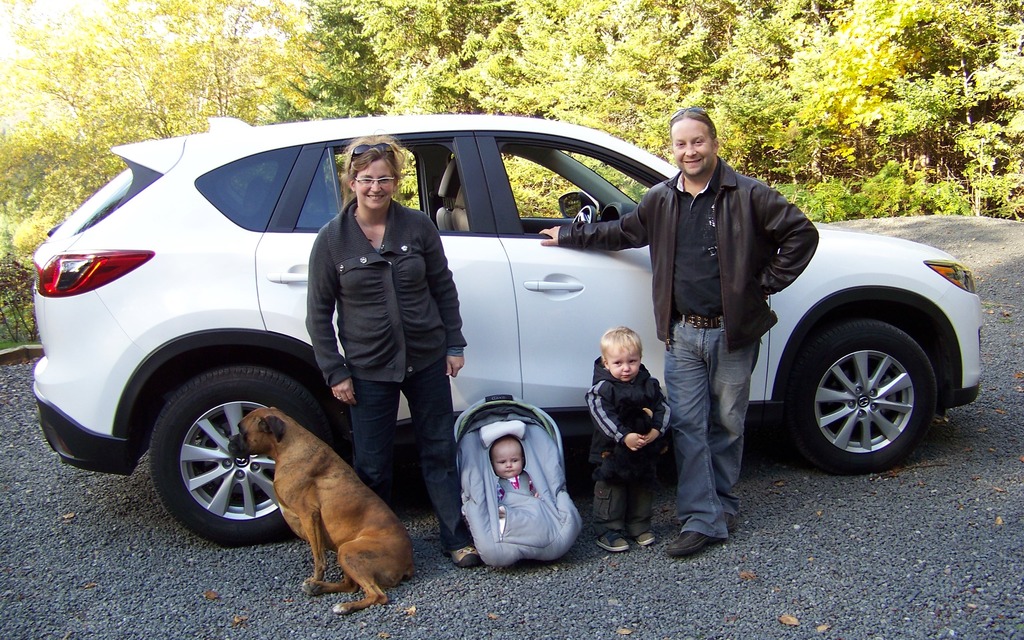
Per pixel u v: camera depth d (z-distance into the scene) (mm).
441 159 3967
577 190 4016
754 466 4168
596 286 3588
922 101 12328
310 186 3484
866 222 12422
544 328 3557
